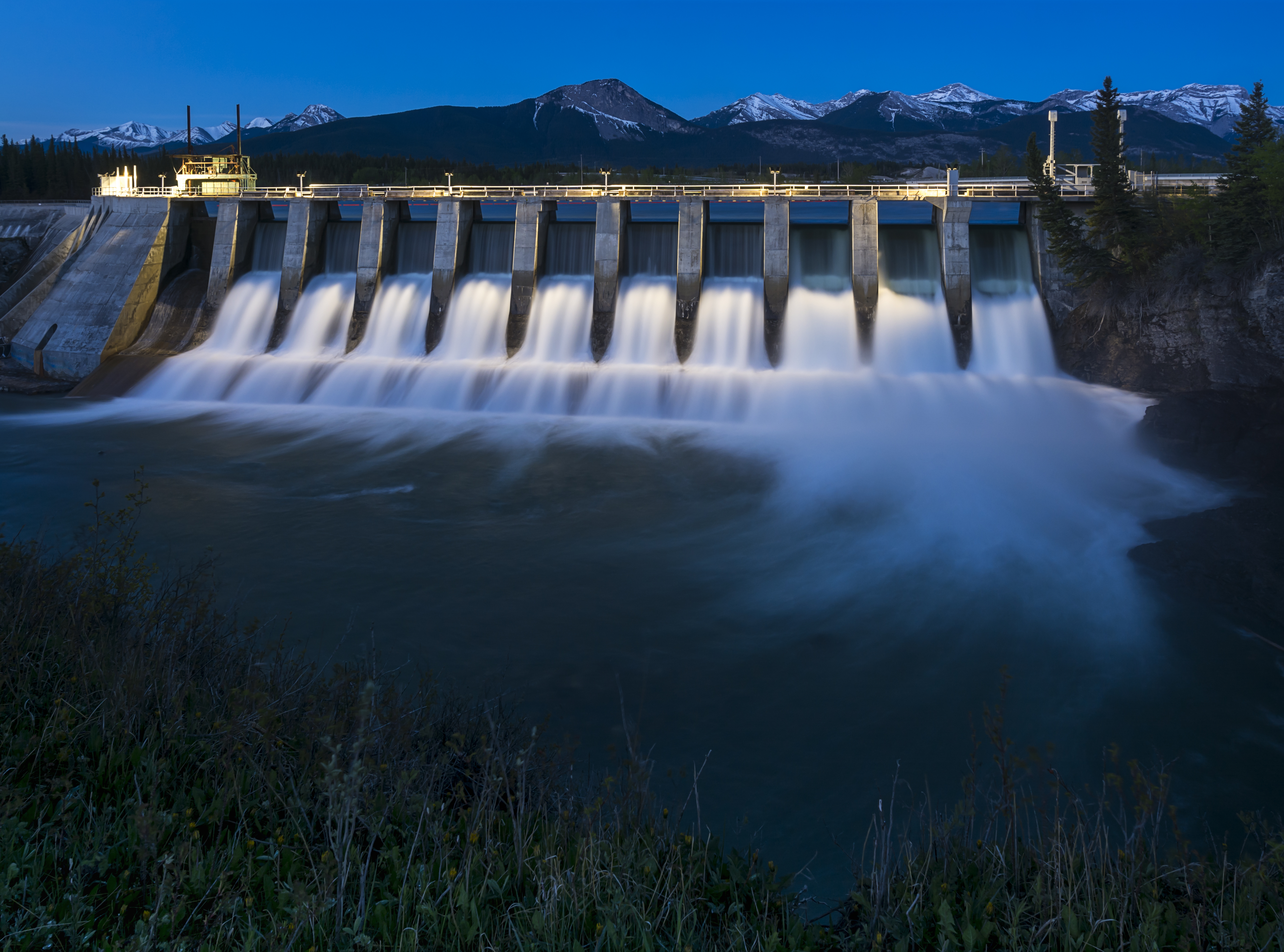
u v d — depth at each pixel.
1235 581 21.81
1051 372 43.44
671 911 7.28
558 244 50.00
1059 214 43.00
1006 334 44.53
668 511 29.31
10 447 36.66
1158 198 43.34
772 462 34.72
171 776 8.55
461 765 10.05
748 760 14.98
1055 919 7.01
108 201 55.59
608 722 16.16
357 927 6.52
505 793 9.21
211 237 55.53
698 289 46.38
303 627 19.89
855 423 39.72
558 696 17.11
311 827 7.76
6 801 7.34
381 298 50.03
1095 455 33.53
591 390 43.25
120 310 50.41
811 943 7.16
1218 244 38.22
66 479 32.12
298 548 25.34
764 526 27.70
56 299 52.56
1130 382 40.34
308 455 36.09
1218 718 16.56
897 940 7.11
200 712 9.89
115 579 12.79
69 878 6.86
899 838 12.43
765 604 21.88
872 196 46.28
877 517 28.27
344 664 14.80
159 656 10.69
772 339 45.25
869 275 45.16
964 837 9.45
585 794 10.76
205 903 6.89
